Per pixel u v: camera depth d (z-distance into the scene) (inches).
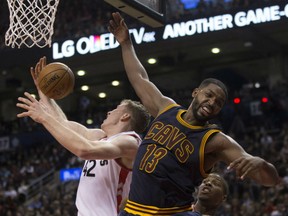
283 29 647.1
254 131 663.1
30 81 800.3
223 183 148.6
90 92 869.8
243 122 692.1
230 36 664.4
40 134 788.6
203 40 673.6
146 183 114.1
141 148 118.0
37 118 120.9
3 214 561.6
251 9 571.8
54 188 645.3
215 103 114.4
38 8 185.0
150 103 129.5
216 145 113.7
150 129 119.6
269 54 741.3
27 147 791.7
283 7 557.0
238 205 471.8
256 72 810.8
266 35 668.1
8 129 821.9
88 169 140.4
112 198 137.9
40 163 719.7
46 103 146.5
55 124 121.0
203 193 146.9
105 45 616.1
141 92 131.7
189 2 703.7
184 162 113.3
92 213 136.3
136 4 169.9
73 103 876.6
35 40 183.8
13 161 764.0
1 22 474.6
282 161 540.7
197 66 796.0
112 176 138.3
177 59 745.0
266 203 462.3
